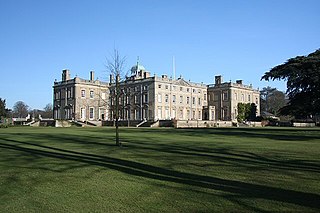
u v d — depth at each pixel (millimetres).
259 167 13445
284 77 41094
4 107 91938
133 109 100875
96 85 106750
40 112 170500
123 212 7980
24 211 8117
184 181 10938
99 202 8773
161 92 97938
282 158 16016
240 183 10617
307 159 15719
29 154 17500
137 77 106875
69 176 11844
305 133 40500
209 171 12586
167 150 19484
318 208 8039
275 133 40562
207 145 22734
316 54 42062
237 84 110062
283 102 139500
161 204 8516
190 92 107625
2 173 12352
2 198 9180
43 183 10836
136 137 31359
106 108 108125
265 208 8070
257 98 120500
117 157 16312
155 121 78812
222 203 8508
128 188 10125
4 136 32062
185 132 43000
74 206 8469
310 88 39844
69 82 105062
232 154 17516
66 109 105375
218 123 87750
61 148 20484
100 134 37031
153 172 12430
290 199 8797
